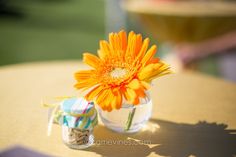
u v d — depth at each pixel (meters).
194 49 1.26
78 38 2.39
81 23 2.76
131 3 1.35
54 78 0.60
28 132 0.43
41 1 3.40
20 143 0.41
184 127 0.46
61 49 2.19
